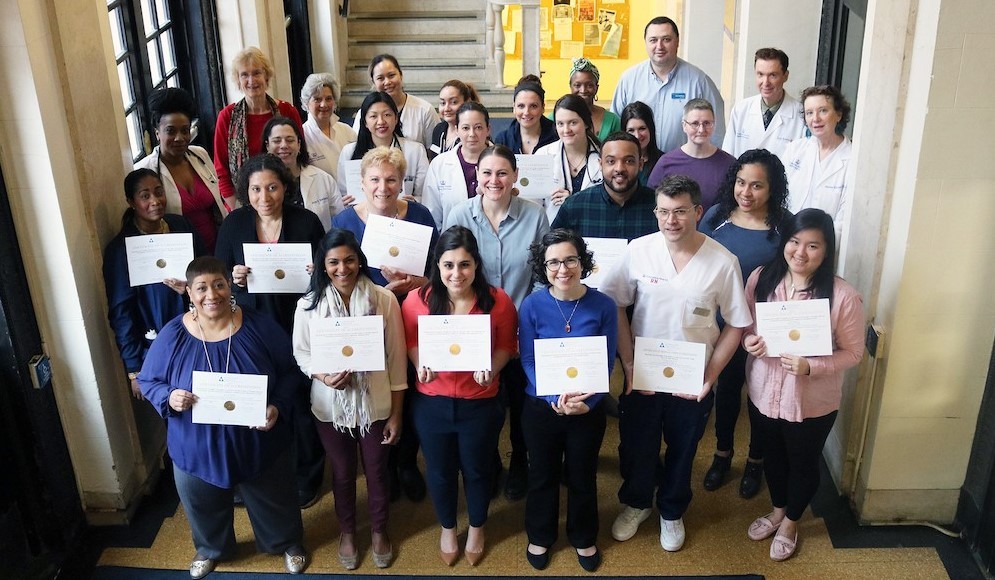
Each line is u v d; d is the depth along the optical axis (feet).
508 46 34.88
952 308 10.97
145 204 11.59
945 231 10.62
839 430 13.00
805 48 21.13
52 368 11.43
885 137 11.18
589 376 10.21
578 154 14.07
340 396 10.52
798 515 11.48
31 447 11.18
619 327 10.95
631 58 35.45
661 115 18.70
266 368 10.43
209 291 9.91
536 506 11.24
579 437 10.72
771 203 11.62
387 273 11.78
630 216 11.94
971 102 10.05
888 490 12.05
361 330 10.19
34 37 10.12
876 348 11.42
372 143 14.73
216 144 16.40
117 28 15.70
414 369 11.34
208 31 20.33
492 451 11.18
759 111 16.88
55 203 10.64
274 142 13.76
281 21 23.68
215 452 10.42
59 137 10.68
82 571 11.71
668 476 11.55
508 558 11.78
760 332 10.49
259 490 10.98
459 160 14.01
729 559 11.71
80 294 11.18
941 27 9.81
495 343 10.68
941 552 11.78
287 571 11.61
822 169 14.03
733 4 24.02
